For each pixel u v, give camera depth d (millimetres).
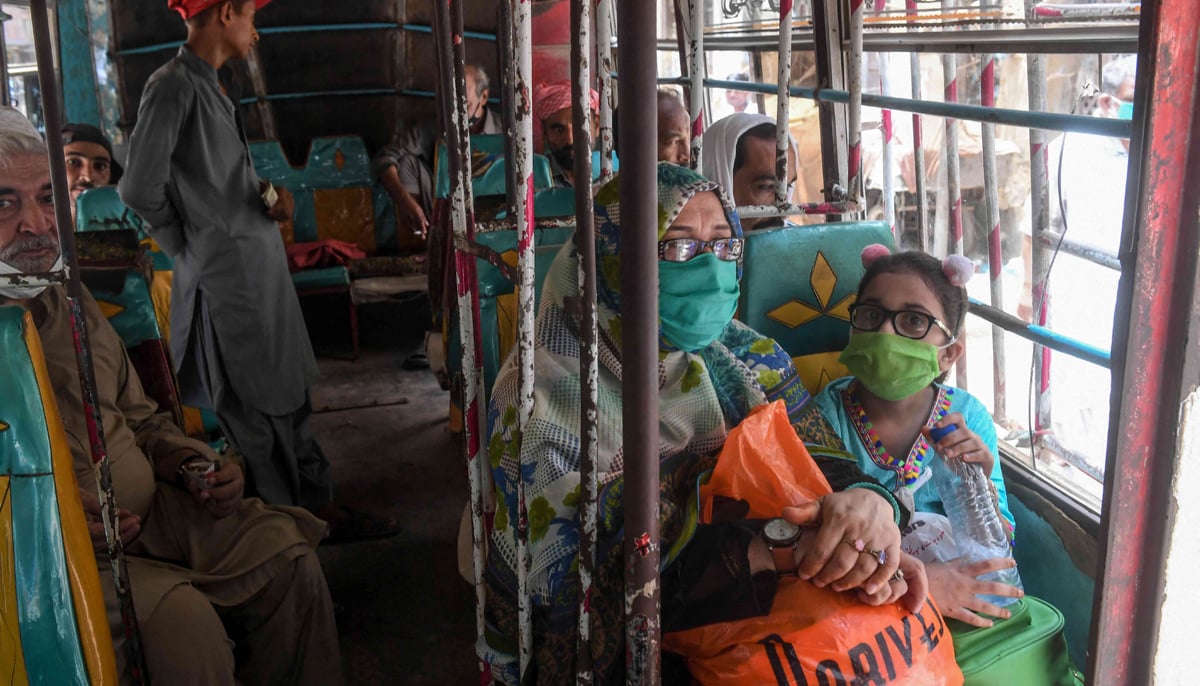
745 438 1413
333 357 5547
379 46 5535
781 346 2049
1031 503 1985
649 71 924
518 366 1309
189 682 1816
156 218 3059
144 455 2213
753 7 3732
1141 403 913
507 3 1784
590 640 1309
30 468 1338
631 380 1010
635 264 973
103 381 2154
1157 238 868
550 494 1408
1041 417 2750
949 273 1718
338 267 5520
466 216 1430
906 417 1823
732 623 1272
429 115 5832
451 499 3600
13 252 1350
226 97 3119
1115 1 2541
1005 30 2184
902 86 4691
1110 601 973
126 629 1536
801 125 4547
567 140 3664
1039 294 2650
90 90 5059
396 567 3080
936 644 1343
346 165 5879
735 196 2727
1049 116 1580
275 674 2178
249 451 3213
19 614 1349
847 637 1252
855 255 2068
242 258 3098
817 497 1403
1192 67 833
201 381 3289
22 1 3791
